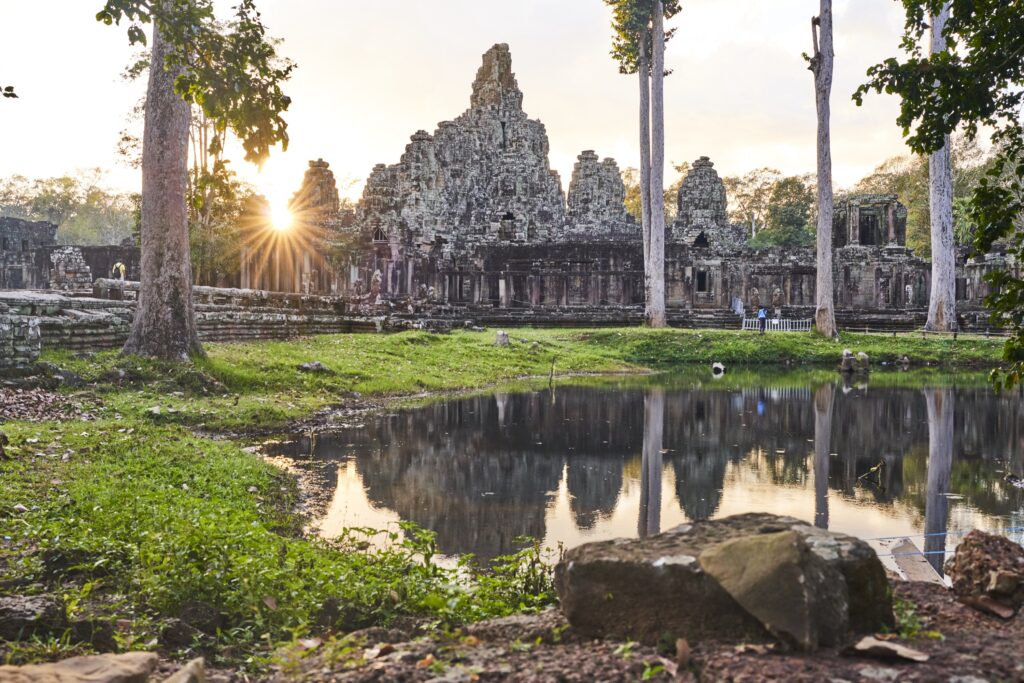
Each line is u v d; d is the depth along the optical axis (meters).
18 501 9.62
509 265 66.50
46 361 18.72
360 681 4.30
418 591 7.09
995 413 23.56
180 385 20.25
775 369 41.72
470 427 19.88
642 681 4.07
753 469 15.17
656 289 53.53
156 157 21.58
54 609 5.53
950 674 3.89
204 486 11.39
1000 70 8.71
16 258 70.44
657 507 12.20
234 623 6.25
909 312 61.91
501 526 11.05
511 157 77.06
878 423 21.38
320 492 12.65
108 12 8.50
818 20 45.78
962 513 11.87
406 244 55.75
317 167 67.62
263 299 34.59
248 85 9.08
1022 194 8.58
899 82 9.07
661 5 52.50
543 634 4.95
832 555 4.56
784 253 68.25
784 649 4.14
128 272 65.38
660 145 52.91
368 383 25.94
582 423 21.03
